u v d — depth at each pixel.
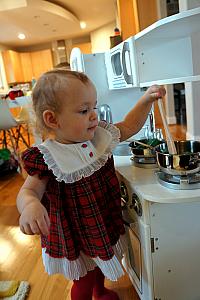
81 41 7.86
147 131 1.37
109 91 1.64
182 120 4.69
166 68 1.13
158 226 0.83
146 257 0.86
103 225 0.82
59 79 0.75
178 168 0.77
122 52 1.18
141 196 0.80
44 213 0.68
